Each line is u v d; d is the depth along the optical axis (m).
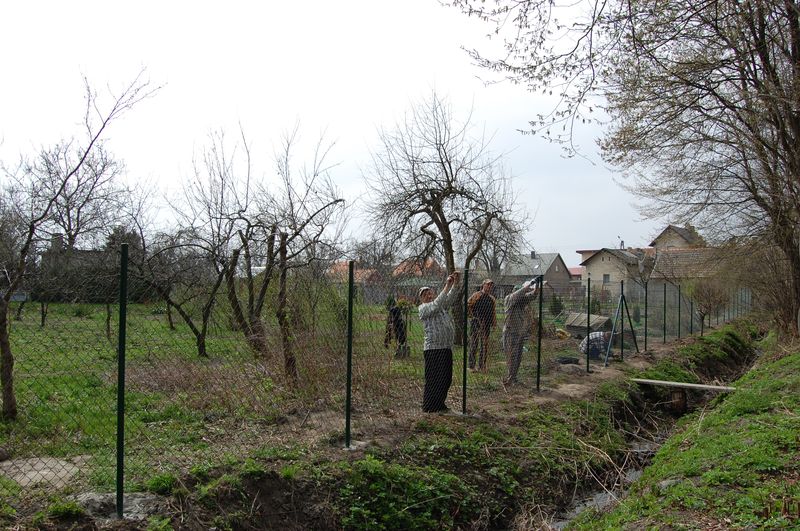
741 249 18.88
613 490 7.97
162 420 6.28
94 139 10.00
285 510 5.43
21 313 5.60
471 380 10.62
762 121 12.52
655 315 21.25
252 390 6.89
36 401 6.10
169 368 6.12
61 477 5.17
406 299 8.77
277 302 7.31
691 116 12.23
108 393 6.04
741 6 8.98
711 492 5.55
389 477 6.30
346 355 7.61
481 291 10.88
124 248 4.86
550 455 8.23
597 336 15.12
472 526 6.41
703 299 26.20
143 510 4.78
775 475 5.82
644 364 14.86
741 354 21.34
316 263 8.01
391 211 18.55
